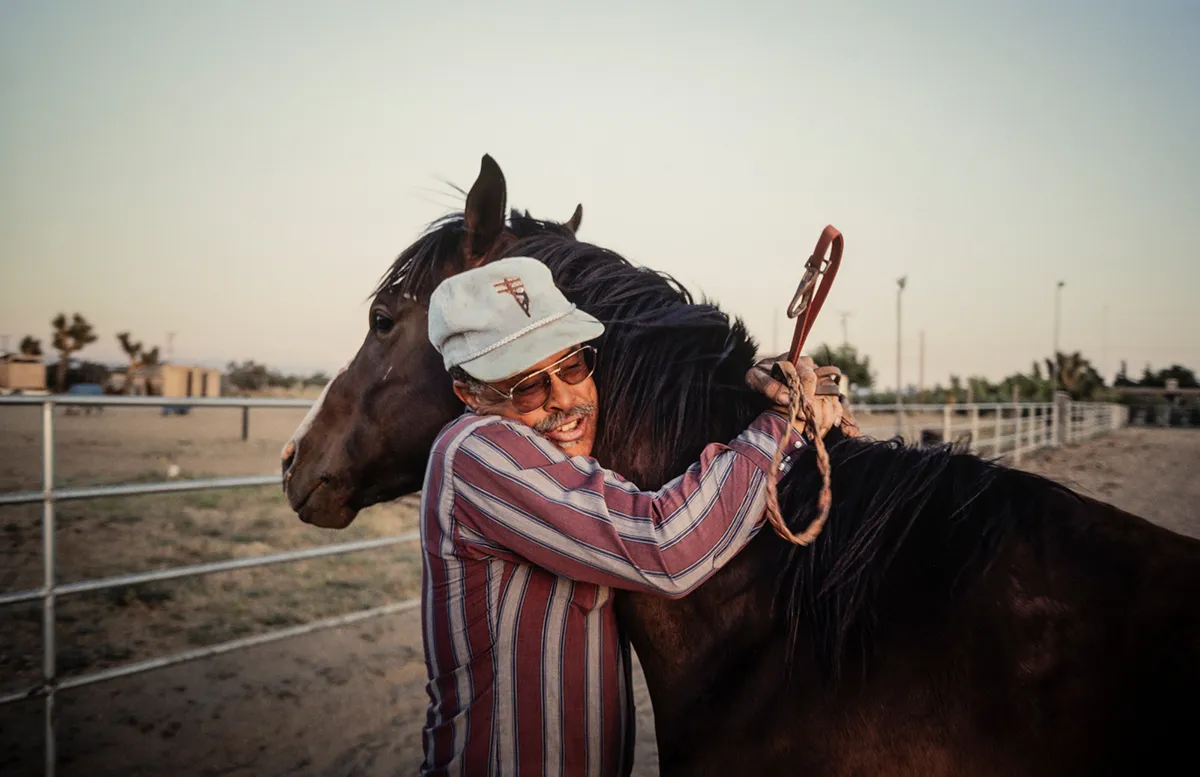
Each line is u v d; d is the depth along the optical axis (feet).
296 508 5.99
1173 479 41.19
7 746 11.50
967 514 3.87
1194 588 3.34
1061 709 3.31
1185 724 3.06
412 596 19.40
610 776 4.29
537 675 4.08
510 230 5.68
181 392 100.12
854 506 4.02
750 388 4.52
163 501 30.63
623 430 4.64
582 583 4.22
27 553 21.88
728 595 4.13
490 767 4.05
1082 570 3.55
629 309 4.81
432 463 4.14
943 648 3.57
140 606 17.60
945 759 3.45
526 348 3.99
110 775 10.85
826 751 3.65
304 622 17.21
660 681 4.32
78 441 52.54
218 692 13.73
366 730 12.51
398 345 5.58
